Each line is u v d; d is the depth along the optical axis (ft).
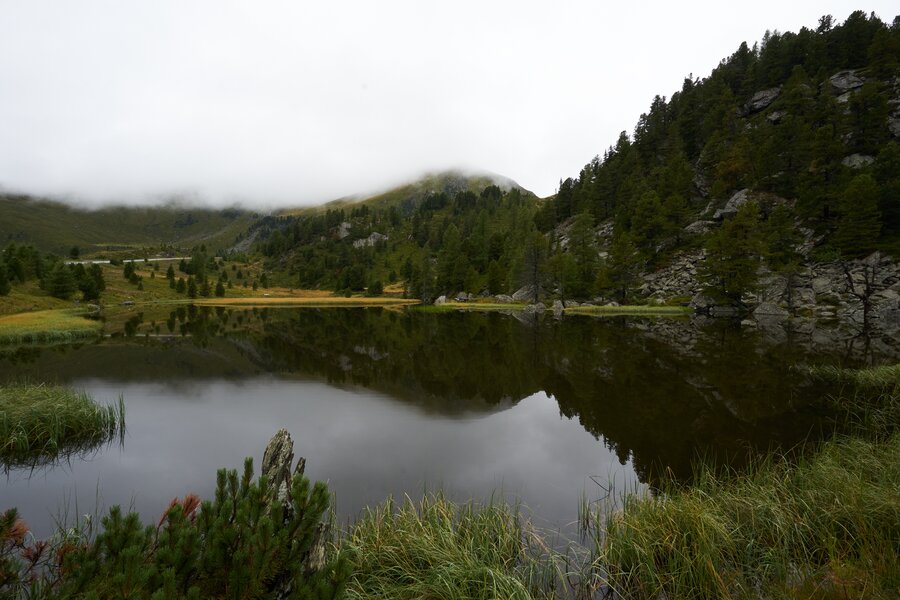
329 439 50.16
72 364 99.96
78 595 11.66
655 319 201.87
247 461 16.51
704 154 352.90
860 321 160.76
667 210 293.43
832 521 22.21
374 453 45.24
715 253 215.31
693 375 79.10
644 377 79.66
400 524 25.32
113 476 39.09
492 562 21.83
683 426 51.52
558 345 125.70
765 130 311.68
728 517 24.49
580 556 23.89
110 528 13.66
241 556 12.10
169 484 37.52
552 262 319.27
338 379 85.92
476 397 71.20
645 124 476.13
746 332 142.31
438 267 445.37
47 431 46.70
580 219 331.36
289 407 65.31
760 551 21.66
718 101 388.98
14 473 39.58
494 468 40.68
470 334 161.07
